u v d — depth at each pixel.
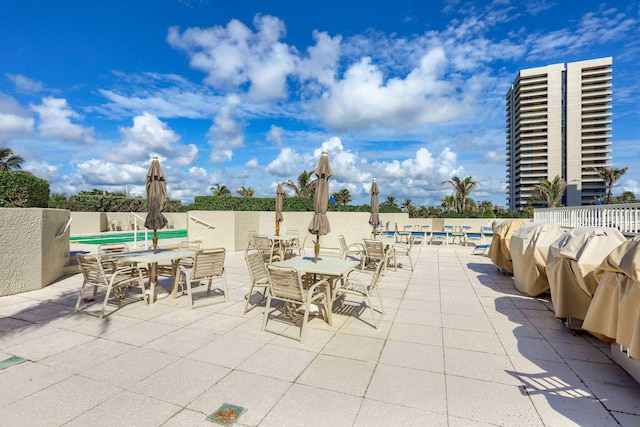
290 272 3.92
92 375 2.93
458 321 4.56
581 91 82.50
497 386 2.84
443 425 2.30
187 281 5.02
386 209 19.44
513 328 4.30
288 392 2.70
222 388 2.74
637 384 2.88
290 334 3.98
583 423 2.34
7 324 4.22
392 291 6.33
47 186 9.83
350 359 3.33
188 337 3.86
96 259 4.70
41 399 2.54
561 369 3.16
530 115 86.81
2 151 29.33
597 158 81.12
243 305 5.18
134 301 5.35
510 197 100.62
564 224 9.93
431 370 3.12
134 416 2.35
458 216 20.31
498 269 8.80
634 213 6.79
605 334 3.08
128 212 23.48
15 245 5.64
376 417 2.38
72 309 4.86
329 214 13.66
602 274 3.24
